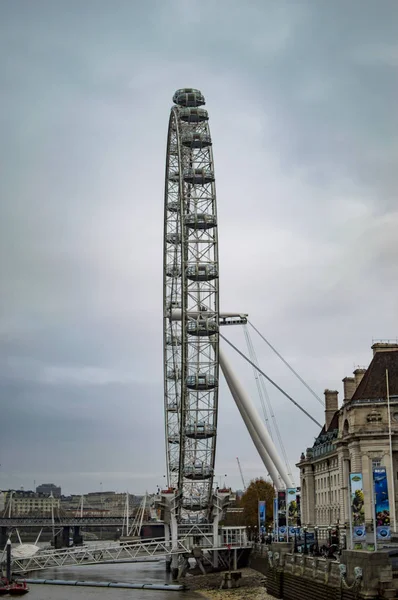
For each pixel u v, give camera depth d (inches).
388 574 3312.0
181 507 6948.8
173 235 7327.8
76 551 6761.8
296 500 5871.1
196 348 6870.1
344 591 3506.4
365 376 6560.0
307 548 5162.4
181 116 6973.4
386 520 3627.0
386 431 6176.2
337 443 6663.4
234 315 7859.3
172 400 7313.0
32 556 6624.0
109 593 5664.4
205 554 6973.4
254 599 4931.1
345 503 6476.4
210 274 6820.9
